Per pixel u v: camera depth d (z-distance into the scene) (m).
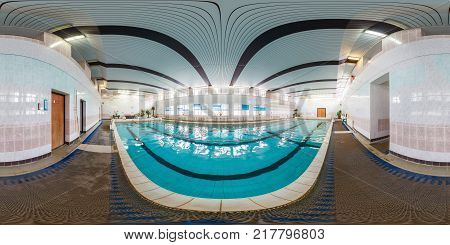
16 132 4.07
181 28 6.76
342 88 20.23
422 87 4.09
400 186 2.94
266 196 2.60
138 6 5.21
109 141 6.98
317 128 13.17
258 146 7.33
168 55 9.96
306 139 8.79
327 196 2.61
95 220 2.07
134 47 8.63
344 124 14.95
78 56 9.16
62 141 5.95
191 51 9.27
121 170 3.74
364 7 5.27
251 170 4.46
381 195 2.62
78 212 2.22
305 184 2.98
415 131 4.20
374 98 6.82
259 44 8.47
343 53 9.37
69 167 3.92
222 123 17.53
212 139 8.98
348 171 3.67
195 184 3.56
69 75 6.11
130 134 10.02
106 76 14.84
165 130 12.26
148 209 2.29
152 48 8.87
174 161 5.20
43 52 4.64
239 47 8.78
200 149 6.79
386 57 5.24
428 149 4.01
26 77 4.25
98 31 6.77
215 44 8.36
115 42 7.87
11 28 5.79
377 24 6.17
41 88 4.54
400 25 5.90
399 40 4.77
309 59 10.66
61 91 5.49
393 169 3.77
